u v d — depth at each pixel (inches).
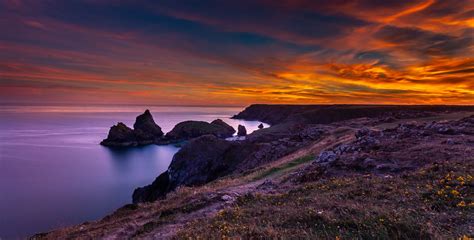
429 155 705.0
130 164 3814.0
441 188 400.2
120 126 5383.9
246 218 410.6
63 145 5059.1
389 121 2613.2
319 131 2305.6
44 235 613.0
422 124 1323.8
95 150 4722.0
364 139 1122.0
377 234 279.3
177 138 5866.1
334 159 831.1
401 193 413.7
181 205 623.5
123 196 2470.5
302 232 312.0
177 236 387.5
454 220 283.9
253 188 762.8
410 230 276.5
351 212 359.6
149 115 6092.5
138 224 542.9
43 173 3137.3
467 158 598.5
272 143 2217.0
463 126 1147.3
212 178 2263.8
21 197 2329.0
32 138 5787.4
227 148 2482.8
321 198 458.6
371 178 571.2
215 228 378.9
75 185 2741.1
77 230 596.4
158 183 2514.8
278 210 426.0
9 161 3654.0
